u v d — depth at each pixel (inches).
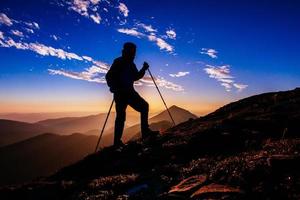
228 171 277.9
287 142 352.5
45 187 370.9
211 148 430.3
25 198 348.5
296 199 210.4
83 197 320.5
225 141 439.5
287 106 622.5
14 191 364.5
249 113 641.6
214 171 287.4
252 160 290.5
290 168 251.9
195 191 255.9
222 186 250.7
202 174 302.4
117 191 317.7
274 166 257.8
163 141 523.5
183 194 256.8
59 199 338.3
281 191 225.1
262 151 341.4
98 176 428.5
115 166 448.8
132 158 462.0
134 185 322.7
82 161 514.0
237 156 346.9
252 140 423.2
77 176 459.2
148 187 301.3
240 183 251.1
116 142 557.6
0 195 358.6
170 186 293.3
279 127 468.8
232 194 232.1
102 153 528.1
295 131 433.1
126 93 564.1
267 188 232.8
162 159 430.9
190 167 342.0
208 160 361.7
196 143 453.4
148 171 376.8
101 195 309.0
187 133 546.9
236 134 457.7
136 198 280.5
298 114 525.3
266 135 442.6
